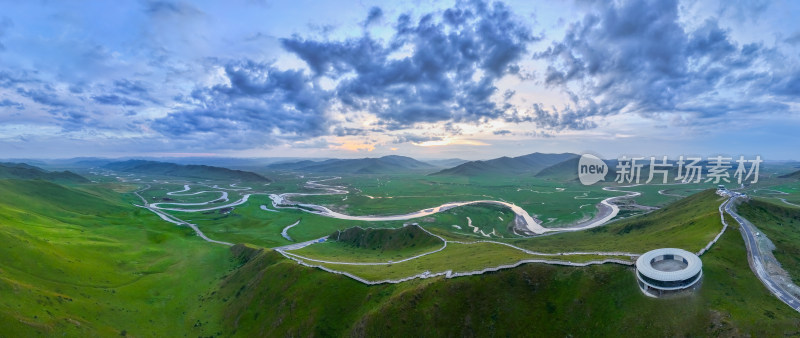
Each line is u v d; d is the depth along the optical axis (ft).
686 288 284.82
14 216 556.10
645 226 616.39
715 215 481.05
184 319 382.83
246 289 415.64
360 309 342.23
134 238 633.20
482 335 297.33
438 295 321.11
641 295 294.05
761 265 335.26
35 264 386.73
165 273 481.46
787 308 264.93
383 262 500.33
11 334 261.44
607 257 363.76
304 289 374.63
